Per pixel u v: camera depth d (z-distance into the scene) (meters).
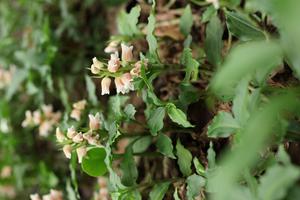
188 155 0.34
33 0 0.54
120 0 0.49
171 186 0.36
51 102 0.55
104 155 0.35
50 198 0.43
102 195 0.42
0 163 0.55
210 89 0.34
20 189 0.55
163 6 0.45
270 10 0.26
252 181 0.27
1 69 0.56
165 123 0.37
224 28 0.37
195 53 0.41
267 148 0.30
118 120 0.35
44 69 0.51
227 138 0.35
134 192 0.35
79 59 0.53
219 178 0.23
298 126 0.29
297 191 0.26
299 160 0.30
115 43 0.40
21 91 0.58
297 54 0.24
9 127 0.57
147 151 0.38
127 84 0.33
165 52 0.43
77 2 0.54
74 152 0.36
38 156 0.55
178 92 0.40
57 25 0.55
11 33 0.60
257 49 0.23
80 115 0.42
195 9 0.42
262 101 0.30
